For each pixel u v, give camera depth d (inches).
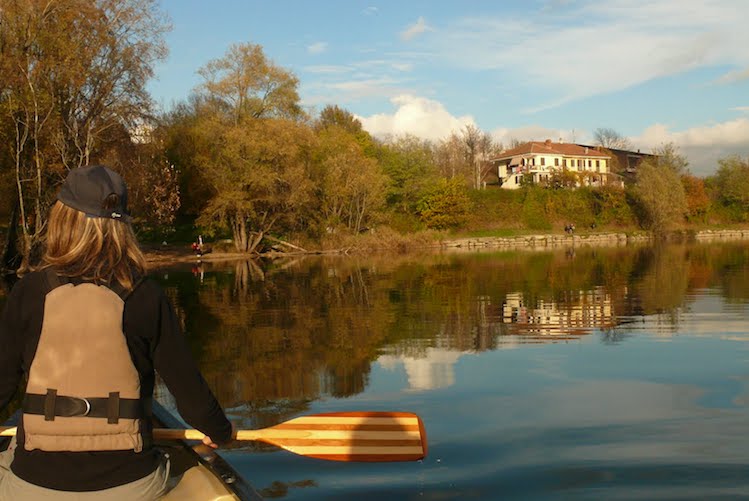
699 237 2037.4
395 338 336.8
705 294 507.2
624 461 155.4
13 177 858.1
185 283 687.1
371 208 1544.0
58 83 857.5
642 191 2004.2
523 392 221.0
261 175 1267.2
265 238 1416.1
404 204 1884.8
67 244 78.2
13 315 78.0
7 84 805.2
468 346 309.9
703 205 2181.3
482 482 143.6
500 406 204.4
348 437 118.5
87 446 75.8
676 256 1051.3
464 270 839.7
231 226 1400.1
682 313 405.4
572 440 171.0
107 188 79.1
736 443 166.2
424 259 1142.3
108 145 987.3
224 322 400.5
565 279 673.0
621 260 989.2
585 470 150.2
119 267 78.7
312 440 117.6
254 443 169.0
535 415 194.1
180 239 1471.5
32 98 815.1
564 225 2027.6
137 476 78.5
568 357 278.4
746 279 624.4
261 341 331.9
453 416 194.7
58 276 77.6
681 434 174.1
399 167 1863.9
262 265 1021.2
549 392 220.5
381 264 1008.2
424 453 117.8
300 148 1365.7
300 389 230.5
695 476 145.3
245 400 217.2
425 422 189.0
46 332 75.9
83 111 922.1
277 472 149.7
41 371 76.1
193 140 1473.9
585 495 136.2
